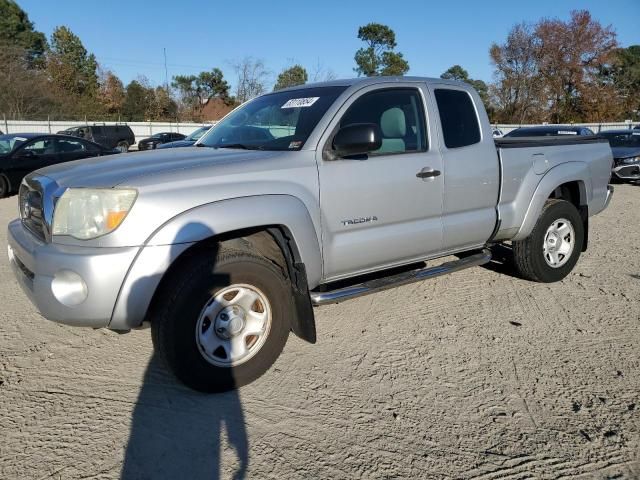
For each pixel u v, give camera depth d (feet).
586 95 149.18
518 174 14.34
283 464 7.88
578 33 144.66
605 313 13.84
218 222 9.07
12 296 14.80
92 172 9.56
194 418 9.02
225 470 7.73
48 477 7.49
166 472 7.66
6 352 11.37
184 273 9.00
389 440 8.46
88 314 8.57
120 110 176.14
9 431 8.55
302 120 11.39
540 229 15.30
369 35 164.86
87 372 10.55
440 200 12.61
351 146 10.40
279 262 10.82
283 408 9.34
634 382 10.25
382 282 11.98
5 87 138.10
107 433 8.55
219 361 9.61
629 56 161.89
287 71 131.54
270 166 10.00
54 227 8.87
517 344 12.00
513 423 8.92
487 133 13.78
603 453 8.13
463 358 11.30
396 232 11.88
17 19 199.11
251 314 9.89
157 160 10.27
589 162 16.38
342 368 10.83
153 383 10.16
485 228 13.84
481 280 16.71
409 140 12.27
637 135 45.19
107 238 8.54
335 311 14.02
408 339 12.27
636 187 42.32
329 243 10.81
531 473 7.70
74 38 175.63
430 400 9.62
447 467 7.82
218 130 13.53
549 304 14.56
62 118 146.00
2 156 35.01
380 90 12.00
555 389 10.01
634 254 20.11
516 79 153.58
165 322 9.00
